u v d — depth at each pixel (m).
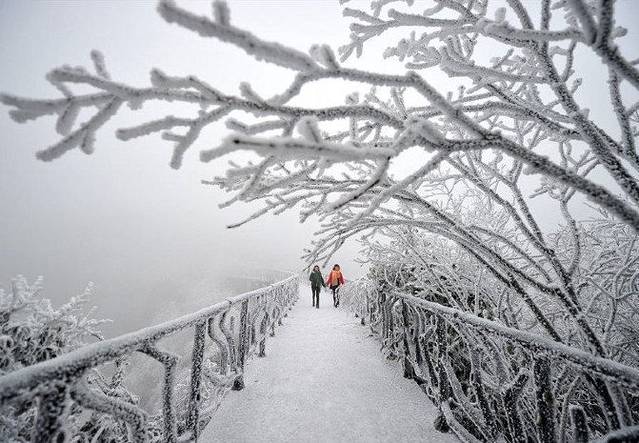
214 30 0.88
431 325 2.98
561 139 2.27
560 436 1.65
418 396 3.13
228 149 0.94
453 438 2.41
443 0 1.67
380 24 1.81
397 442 2.39
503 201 2.27
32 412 1.78
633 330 3.63
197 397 2.20
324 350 4.75
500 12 1.22
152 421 2.59
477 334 2.27
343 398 3.09
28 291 2.19
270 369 3.91
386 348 4.53
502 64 2.10
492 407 2.35
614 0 0.92
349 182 2.02
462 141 1.17
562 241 4.78
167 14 0.83
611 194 1.15
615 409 1.36
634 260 2.65
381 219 2.15
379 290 4.98
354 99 1.65
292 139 0.95
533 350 1.72
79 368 1.20
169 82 1.02
